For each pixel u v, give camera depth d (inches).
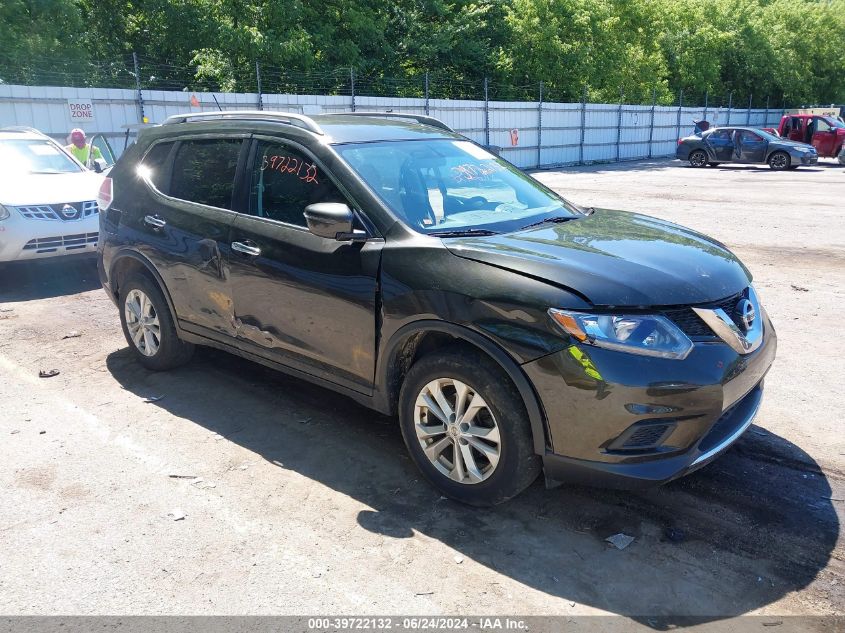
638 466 116.2
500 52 1322.6
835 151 1097.4
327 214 136.1
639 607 107.3
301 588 111.7
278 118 168.2
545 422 118.8
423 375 131.8
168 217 182.9
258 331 163.2
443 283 127.4
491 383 122.0
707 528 126.8
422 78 1202.0
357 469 148.9
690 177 918.4
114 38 1047.6
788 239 413.4
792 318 255.4
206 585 112.5
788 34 2015.3
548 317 116.2
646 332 114.8
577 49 1366.9
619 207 573.6
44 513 132.3
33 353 221.8
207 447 159.0
